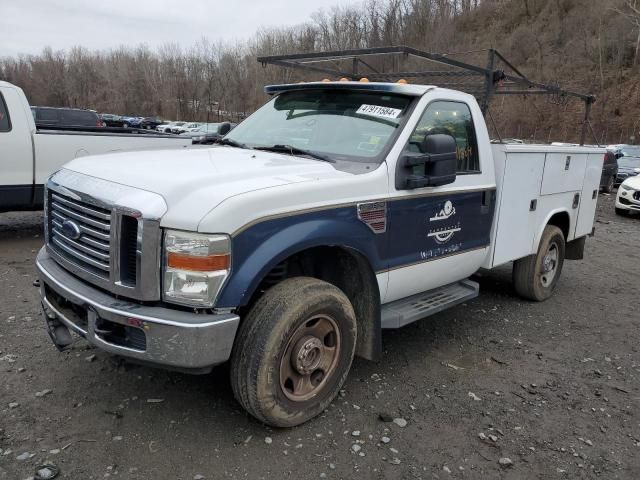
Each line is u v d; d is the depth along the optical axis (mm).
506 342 5074
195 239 2811
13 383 3701
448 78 6645
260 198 3002
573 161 6172
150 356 2871
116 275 2955
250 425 3387
